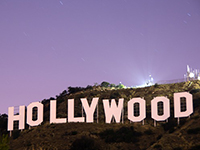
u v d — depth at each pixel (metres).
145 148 54.38
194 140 51.91
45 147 57.56
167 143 53.09
